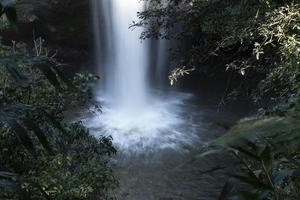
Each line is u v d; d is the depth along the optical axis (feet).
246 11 27.04
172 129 48.67
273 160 4.49
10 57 5.54
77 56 71.26
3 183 5.04
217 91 64.85
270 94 37.06
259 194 4.21
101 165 21.97
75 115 50.44
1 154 16.74
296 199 4.65
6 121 5.09
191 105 59.52
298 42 21.43
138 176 35.86
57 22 65.87
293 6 22.71
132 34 70.28
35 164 17.98
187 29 31.14
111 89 68.59
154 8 34.27
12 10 4.95
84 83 24.06
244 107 55.11
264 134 3.57
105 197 22.36
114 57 71.82
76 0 65.36
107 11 69.15
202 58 30.01
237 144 3.60
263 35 23.81
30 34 66.49
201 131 48.24
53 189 16.75
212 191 33.42
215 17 29.09
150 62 71.97
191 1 30.25
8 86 18.95
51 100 21.48
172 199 32.45
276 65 25.05
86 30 69.21
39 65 5.47
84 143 22.71
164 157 40.47
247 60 27.25
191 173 36.01
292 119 3.61
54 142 20.89
